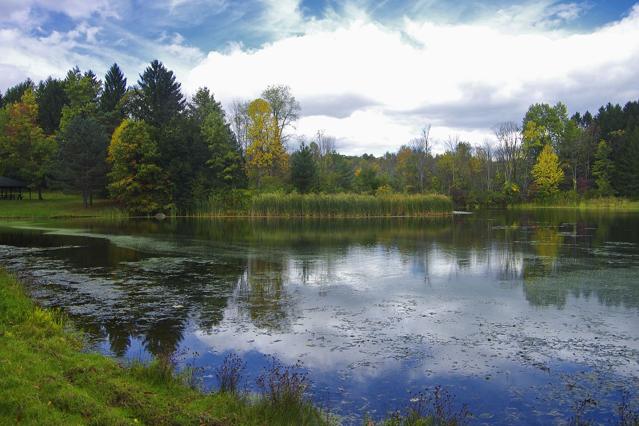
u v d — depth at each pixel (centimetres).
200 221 5112
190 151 6188
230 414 730
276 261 2312
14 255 2491
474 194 8319
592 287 1711
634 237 3312
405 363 1016
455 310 1423
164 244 2975
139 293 1636
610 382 923
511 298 1562
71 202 6481
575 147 8625
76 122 6162
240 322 1305
